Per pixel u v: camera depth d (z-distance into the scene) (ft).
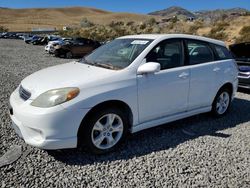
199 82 17.16
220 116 19.80
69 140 12.34
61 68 15.47
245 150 14.73
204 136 16.37
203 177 12.02
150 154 13.84
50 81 13.14
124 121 14.03
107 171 12.17
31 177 11.48
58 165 12.47
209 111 18.76
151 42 15.42
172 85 15.61
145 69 13.99
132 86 13.89
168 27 173.68
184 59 16.61
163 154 13.89
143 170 12.35
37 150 13.70
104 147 13.57
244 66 27.91
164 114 15.74
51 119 11.87
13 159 12.76
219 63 18.67
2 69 40.24
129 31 183.52
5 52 78.69
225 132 17.13
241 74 27.78
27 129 12.41
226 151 14.51
